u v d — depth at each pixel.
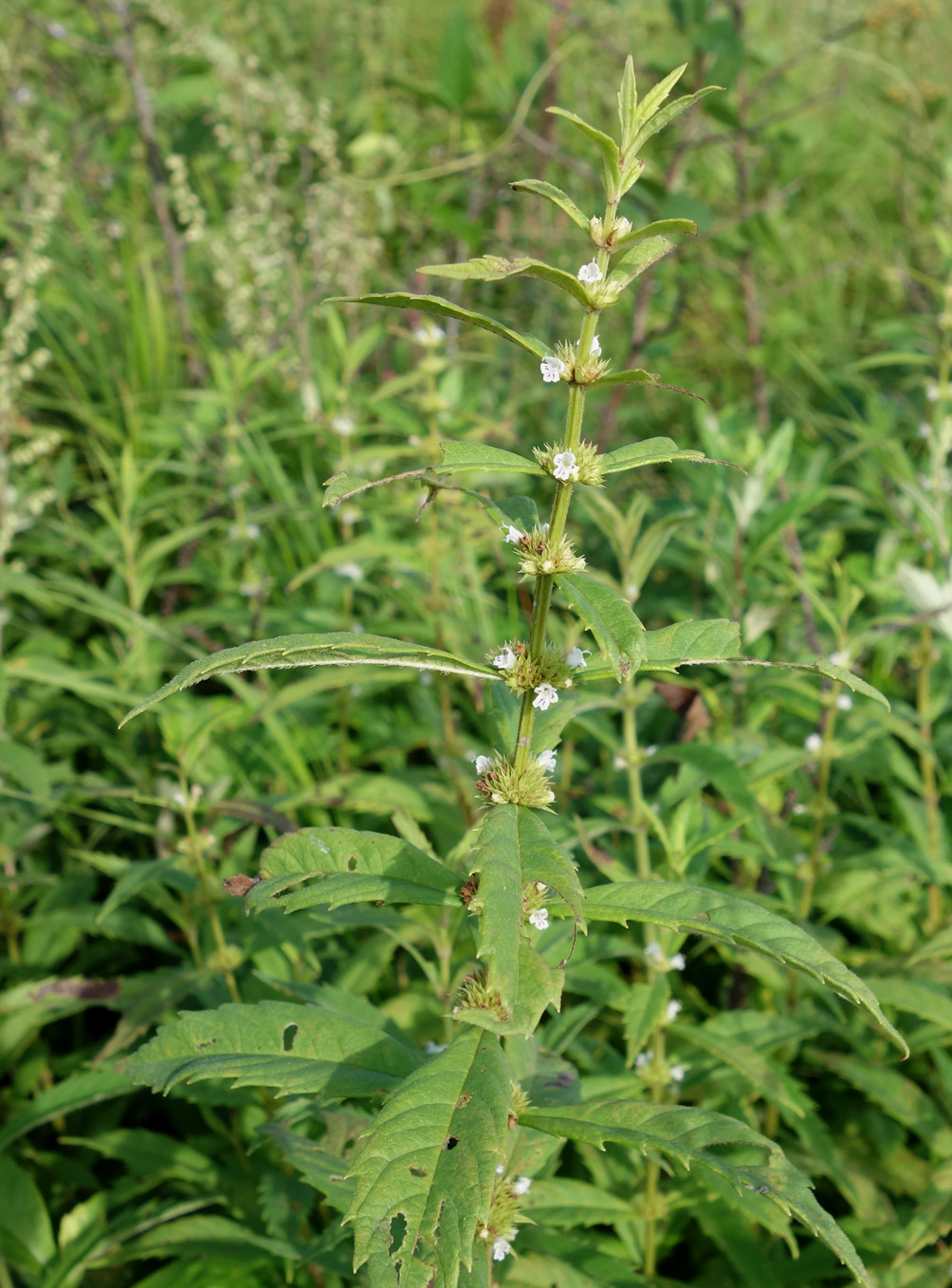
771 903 2.64
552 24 5.41
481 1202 1.10
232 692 3.75
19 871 3.22
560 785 3.04
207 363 5.00
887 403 4.67
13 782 3.17
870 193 7.01
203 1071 1.43
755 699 3.21
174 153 5.25
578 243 5.83
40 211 3.94
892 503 3.71
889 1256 2.39
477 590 3.43
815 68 7.01
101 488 3.95
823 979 1.25
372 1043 1.52
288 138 5.30
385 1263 1.08
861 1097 2.79
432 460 3.26
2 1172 2.55
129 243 5.36
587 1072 2.62
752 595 3.52
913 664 3.58
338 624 3.29
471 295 5.46
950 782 2.99
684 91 4.81
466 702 3.41
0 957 2.96
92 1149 2.86
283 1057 1.49
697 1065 2.47
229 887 1.50
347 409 3.85
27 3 5.76
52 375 4.82
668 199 4.48
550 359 1.29
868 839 3.22
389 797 2.68
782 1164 1.25
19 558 4.12
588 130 1.18
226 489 4.04
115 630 3.88
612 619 1.22
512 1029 1.22
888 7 5.29
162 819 3.15
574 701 1.61
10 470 4.11
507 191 5.84
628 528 2.79
